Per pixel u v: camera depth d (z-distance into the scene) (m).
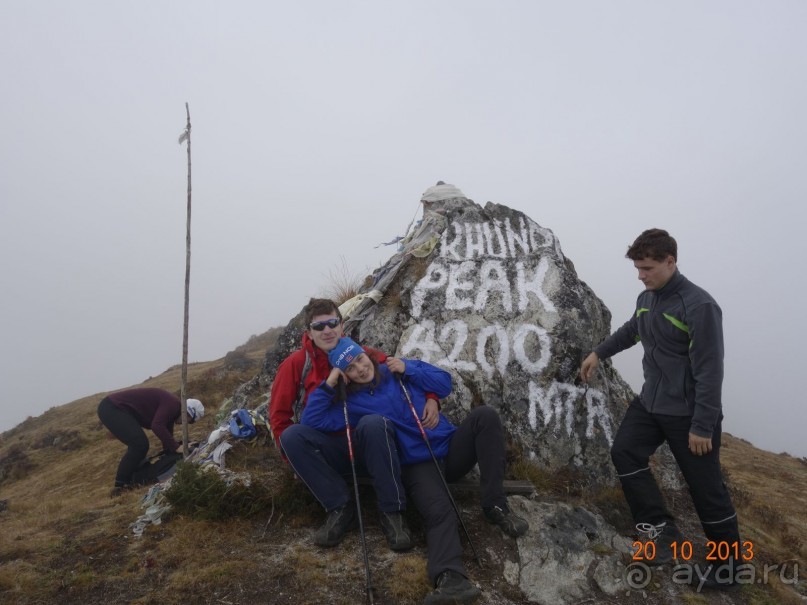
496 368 5.22
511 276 5.72
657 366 3.91
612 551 3.97
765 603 3.80
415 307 5.69
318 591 3.28
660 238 3.75
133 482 6.43
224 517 4.10
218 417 6.48
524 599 3.42
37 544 3.98
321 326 3.91
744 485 11.24
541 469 4.78
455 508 3.63
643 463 4.05
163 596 3.23
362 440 3.65
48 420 17.64
